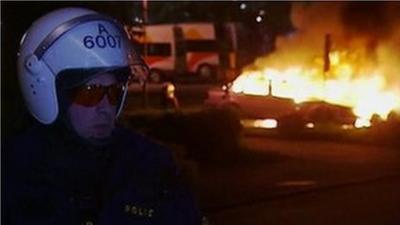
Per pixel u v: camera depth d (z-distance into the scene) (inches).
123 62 81.2
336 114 692.1
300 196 431.5
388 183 474.6
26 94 82.6
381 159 584.7
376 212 386.3
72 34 80.4
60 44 80.4
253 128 713.0
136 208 80.8
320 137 692.7
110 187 80.7
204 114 607.5
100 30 81.2
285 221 366.9
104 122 80.7
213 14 1569.9
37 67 80.4
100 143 81.0
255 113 722.8
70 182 80.1
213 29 1363.2
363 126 680.4
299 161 575.5
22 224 79.7
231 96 740.0
